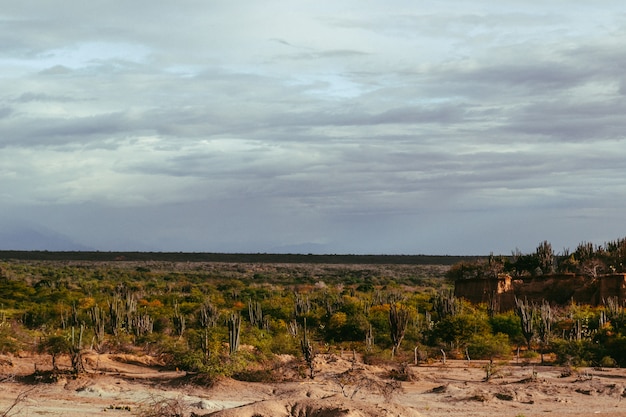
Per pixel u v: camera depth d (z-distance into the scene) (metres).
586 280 77.06
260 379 32.12
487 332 52.78
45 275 129.62
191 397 28.09
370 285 116.94
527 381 35.25
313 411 18.38
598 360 45.34
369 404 19.12
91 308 61.66
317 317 63.75
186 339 43.88
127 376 32.06
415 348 44.69
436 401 29.64
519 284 78.94
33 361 34.53
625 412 27.78
